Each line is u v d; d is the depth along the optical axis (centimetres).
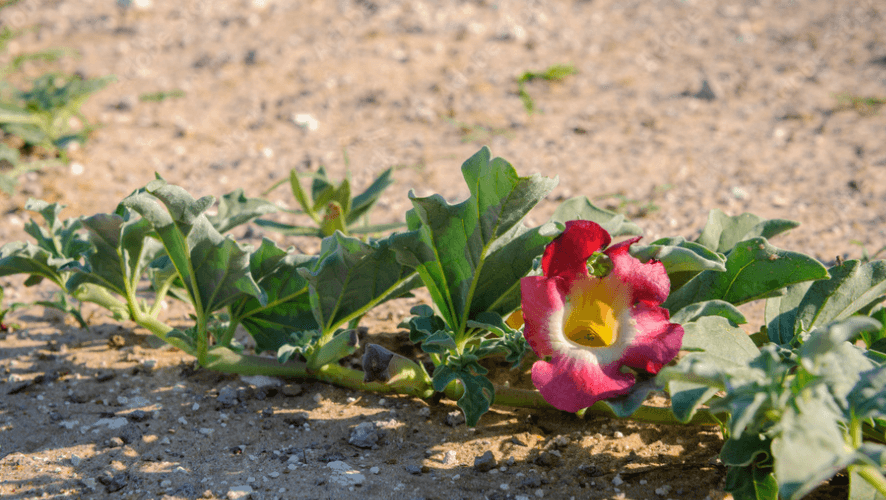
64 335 157
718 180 189
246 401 152
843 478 147
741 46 297
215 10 329
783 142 212
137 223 151
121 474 148
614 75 269
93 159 201
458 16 323
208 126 225
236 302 153
